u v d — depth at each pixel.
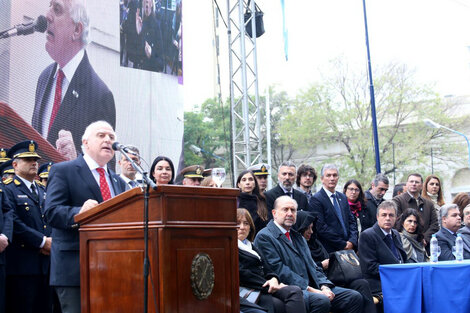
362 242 7.20
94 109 9.66
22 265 5.37
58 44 9.02
